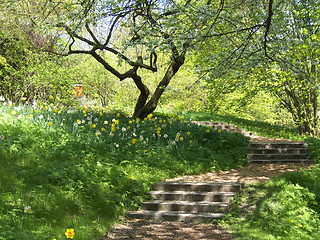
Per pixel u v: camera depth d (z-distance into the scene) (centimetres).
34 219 543
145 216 707
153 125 1359
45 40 1828
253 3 1078
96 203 682
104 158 930
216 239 587
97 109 1725
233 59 1109
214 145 1259
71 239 509
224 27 1160
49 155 856
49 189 674
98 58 1421
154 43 955
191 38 911
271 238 570
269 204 711
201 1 1324
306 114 1848
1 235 459
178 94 2394
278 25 1110
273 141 1409
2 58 1767
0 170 695
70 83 2017
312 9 1305
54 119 1138
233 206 741
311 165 1138
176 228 653
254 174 1009
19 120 1027
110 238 582
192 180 920
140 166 948
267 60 1077
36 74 1858
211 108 2042
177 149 1120
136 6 970
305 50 1192
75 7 1127
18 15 1571
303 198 728
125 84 2559
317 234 586
